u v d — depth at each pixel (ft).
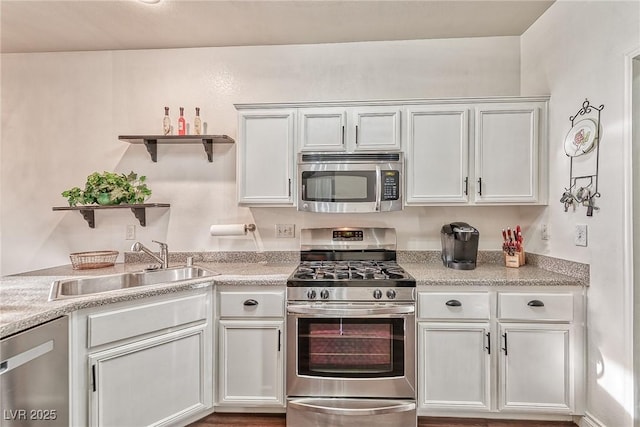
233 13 7.06
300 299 6.25
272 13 7.07
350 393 6.20
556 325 6.03
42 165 8.51
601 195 5.60
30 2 6.61
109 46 8.33
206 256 8.39
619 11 5.22
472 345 6.17
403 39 8.18
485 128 7.09
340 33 7.88
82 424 4.93
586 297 5.96
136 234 8.49
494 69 8.11
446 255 7.53
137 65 8.49
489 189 7.10
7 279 6.43
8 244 8.53
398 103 7.20
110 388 5.17
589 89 5.85
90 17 7.13
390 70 8.25
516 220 8.04
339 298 6.19
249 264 8.09
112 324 5.18
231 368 6.41
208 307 6.39
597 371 5.71
